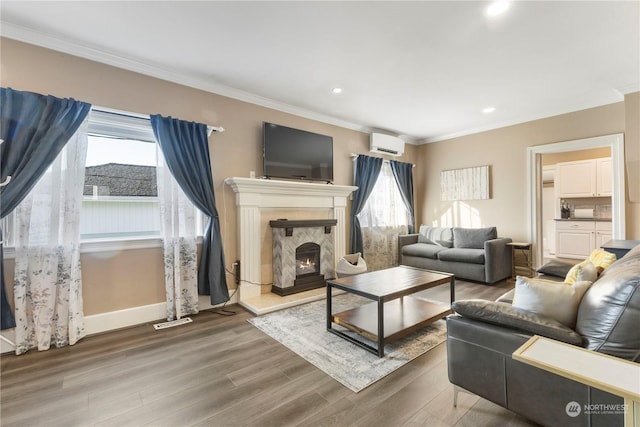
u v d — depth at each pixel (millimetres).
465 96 3715
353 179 4926
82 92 2613
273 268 3850
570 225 6000
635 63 2877
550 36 2420
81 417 1598
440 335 2576
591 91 3570
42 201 2402
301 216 4145
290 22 2248
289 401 1707
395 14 2150
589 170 5871
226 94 3467
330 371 2016
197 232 3277
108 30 2346
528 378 1355
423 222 6020
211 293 3184
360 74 3115
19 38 2344
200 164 3166
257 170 3748
